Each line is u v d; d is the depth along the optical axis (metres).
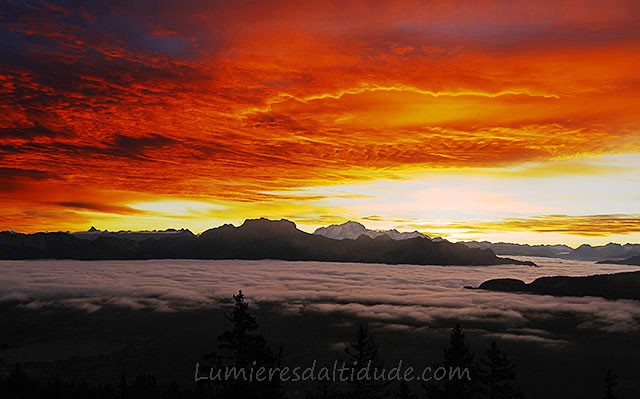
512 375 43.44
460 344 44.69
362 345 51.28
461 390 43.00
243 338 37.44
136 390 122.38
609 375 60.25
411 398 57.72
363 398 50.19
